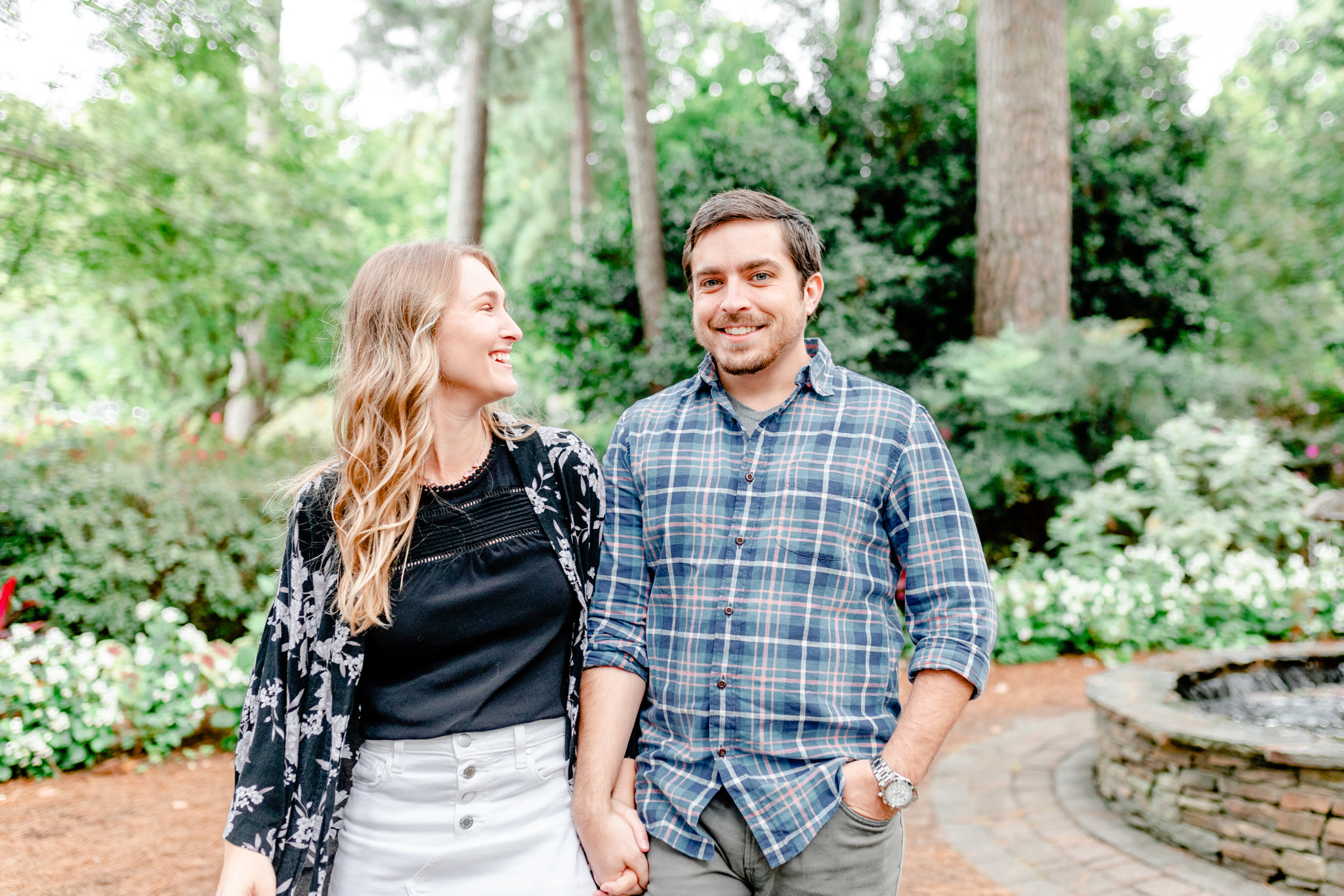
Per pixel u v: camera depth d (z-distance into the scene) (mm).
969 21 11773
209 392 10367
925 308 10180
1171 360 8516
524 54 15281
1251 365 15438
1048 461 7992
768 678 1546
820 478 1597
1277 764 3055
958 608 1551
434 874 1439
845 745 1543
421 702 1466
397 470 1430
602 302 10031
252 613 6207
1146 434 8266
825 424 1643
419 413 1458
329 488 1486
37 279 7203
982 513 8922
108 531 5641
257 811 1377
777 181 9211
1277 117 18781
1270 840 3057
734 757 1551
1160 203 10578
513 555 1530
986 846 3445
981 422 8406
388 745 1462
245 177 7875
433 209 20562
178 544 5922
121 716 4445
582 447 1682
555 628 1575
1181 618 6395
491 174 19266
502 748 1482
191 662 4691
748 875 1553
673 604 1643
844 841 1505
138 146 7027
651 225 9594
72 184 6609
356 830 1464
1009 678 5980
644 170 9633
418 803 1451
